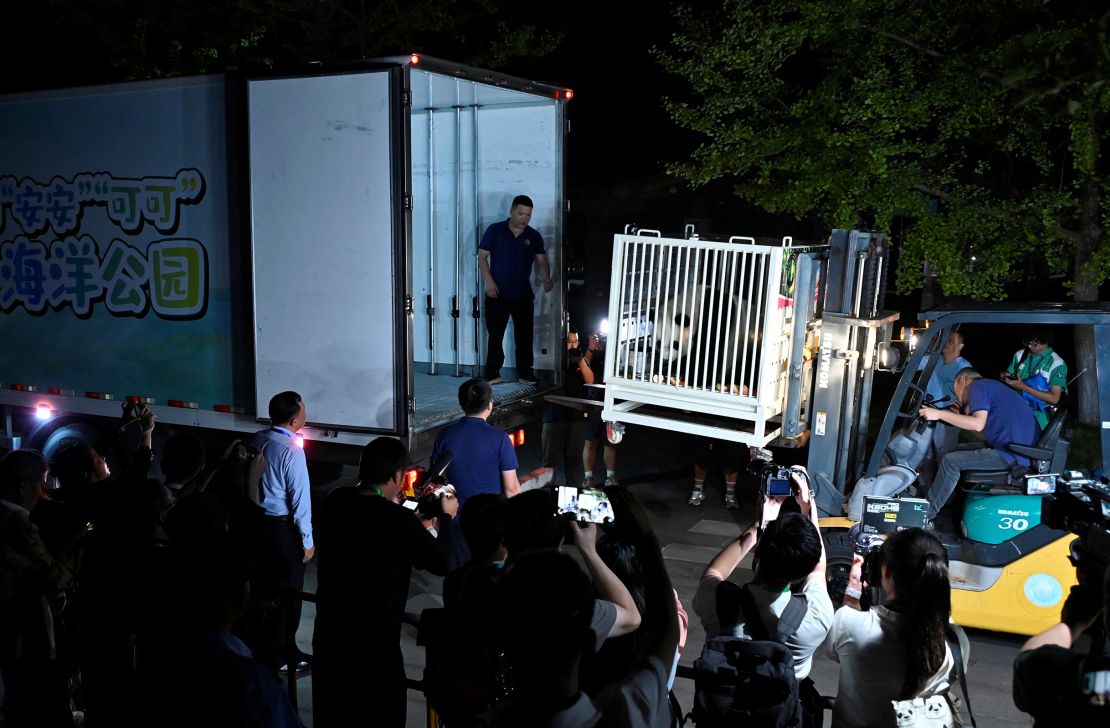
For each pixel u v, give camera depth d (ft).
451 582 11.33
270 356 21.24
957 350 23.06
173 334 23.27
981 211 28.94
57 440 25.22
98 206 23.84
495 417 24.08
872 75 27.94
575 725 5.99
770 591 9.98
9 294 25.62
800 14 31.37
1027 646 9.02
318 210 20.30
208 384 23.03
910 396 21.93
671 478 30.66
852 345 20.02
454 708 10.52
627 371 21.59
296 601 16.25
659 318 21.30
